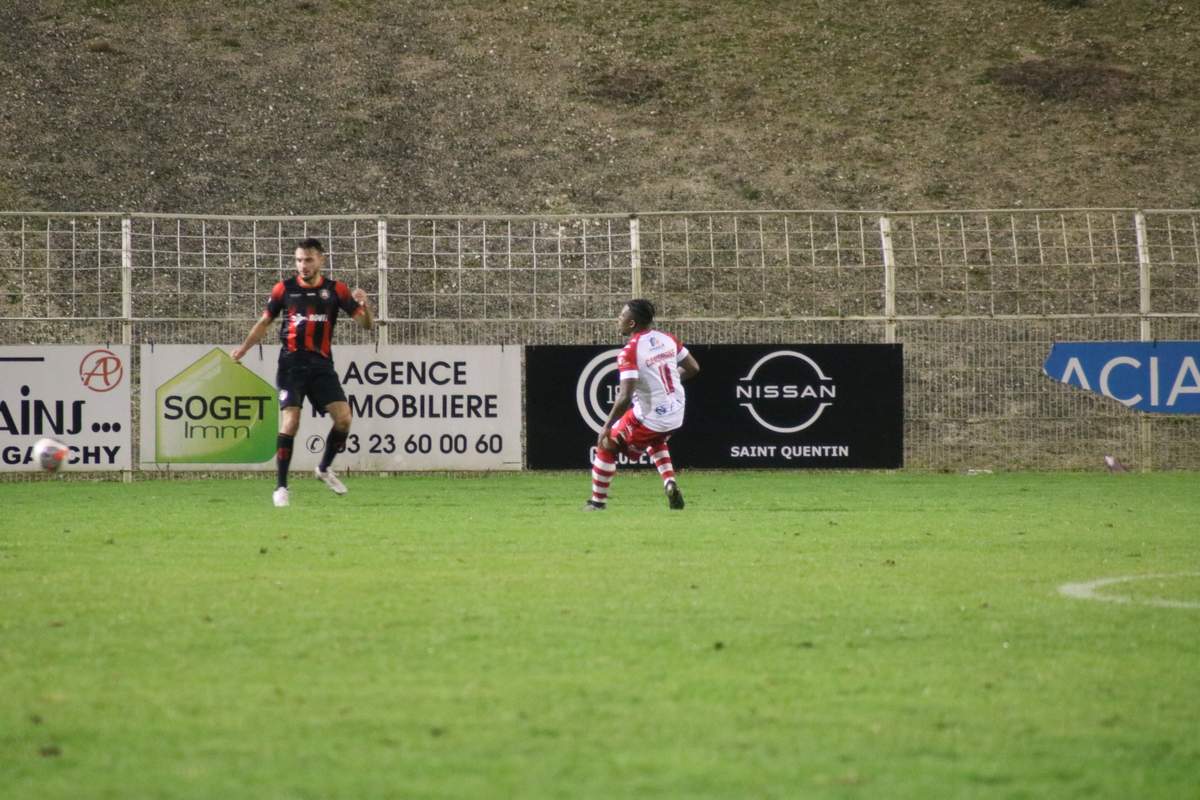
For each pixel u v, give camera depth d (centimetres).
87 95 12656
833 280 10075
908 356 8206
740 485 5653
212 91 12950
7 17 13788
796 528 3850
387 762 1465
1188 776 1427
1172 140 12731
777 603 2462
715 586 2669
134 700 1727
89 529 3797
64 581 2716
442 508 4534
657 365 4416
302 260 4619
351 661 1955
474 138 12512
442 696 1750
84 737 1561
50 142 11875
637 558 3122
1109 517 4256
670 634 2162
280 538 3553
